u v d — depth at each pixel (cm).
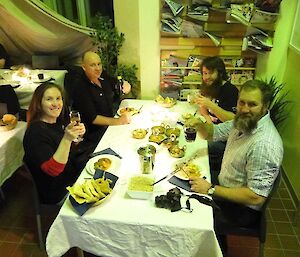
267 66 321
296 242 230
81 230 148
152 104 278
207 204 152
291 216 255
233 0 296
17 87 321
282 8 294
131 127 233
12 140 225
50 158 176
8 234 234
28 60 402
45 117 199
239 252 220
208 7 300
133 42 330
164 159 189
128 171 177
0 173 214
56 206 193
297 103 278
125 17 319
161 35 320
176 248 144
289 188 285
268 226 244
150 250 147
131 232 144
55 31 351
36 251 219
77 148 242
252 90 160
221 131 213
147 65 338
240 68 324
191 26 311
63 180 198
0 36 371
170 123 230
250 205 170
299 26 280
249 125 162
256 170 159
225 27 307
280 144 161
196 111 260
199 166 181
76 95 262
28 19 341
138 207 150
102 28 324
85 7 353
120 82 308
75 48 374
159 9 311
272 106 314
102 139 215
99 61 265
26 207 261
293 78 291
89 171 176
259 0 288
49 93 194
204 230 137
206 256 145
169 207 148
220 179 185
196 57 326
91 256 206
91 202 148
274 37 307
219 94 263
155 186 164
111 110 288
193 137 205
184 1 302
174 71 334
